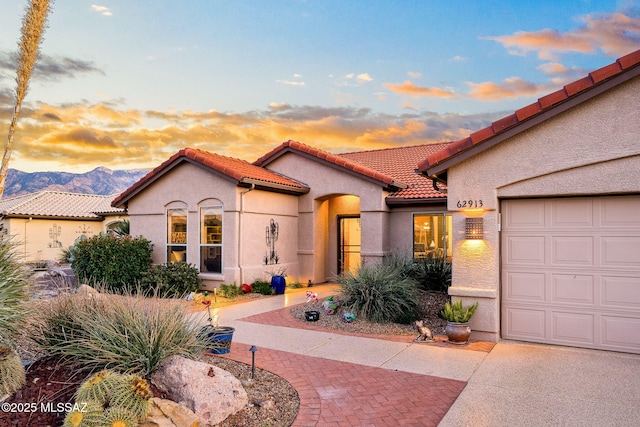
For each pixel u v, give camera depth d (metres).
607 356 7.11
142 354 5.09
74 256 15.26
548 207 7.91
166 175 15.74
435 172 8.57
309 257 16.81
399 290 10.02
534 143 7.75
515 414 4.98
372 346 7.95
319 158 16.28
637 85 7.00
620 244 7.36
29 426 4.07
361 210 15.58
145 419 4.09
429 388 5.85
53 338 5.45
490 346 7.82
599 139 7.25
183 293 13.45
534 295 8.00
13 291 5.39
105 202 31.20
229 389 4.98
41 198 28.73
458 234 8.41
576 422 4.76
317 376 6.35
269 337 8.61
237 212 14.15
